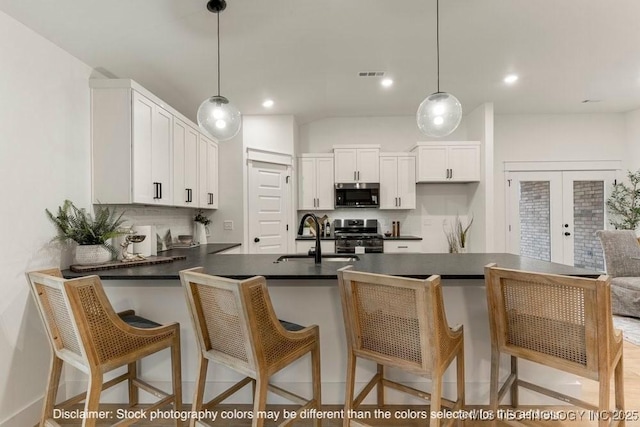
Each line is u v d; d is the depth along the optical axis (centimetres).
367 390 180
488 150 443
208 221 412
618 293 357
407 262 225
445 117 230
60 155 217
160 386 211
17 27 187
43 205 204
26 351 191
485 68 323
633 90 395
